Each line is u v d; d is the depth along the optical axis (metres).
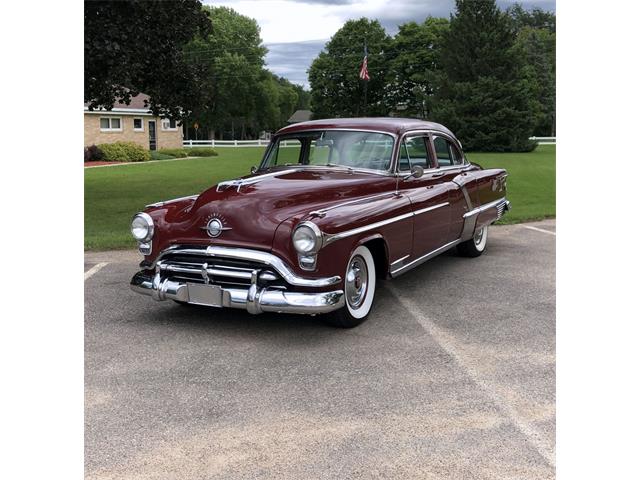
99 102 12.34
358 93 67.00
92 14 10.11
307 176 5.40
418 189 5.80
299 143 6.06
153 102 13.28
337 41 66.88
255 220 4.49
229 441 3.10
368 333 4.75
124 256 7.67
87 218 11.06
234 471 2.83
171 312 5.32
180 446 3.05
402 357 4.24
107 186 17.06
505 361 4.15
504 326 4.91
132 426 3.26
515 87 36.28
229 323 5.01
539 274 6.73
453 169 6.79
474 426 3.24
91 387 3.74
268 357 4.25
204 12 12.63
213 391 3.70
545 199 13.95
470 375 3.92
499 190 7.85
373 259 5.22
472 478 2.76
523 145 36.00
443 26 61.03
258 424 3.28
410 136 5.93
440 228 6.13
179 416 3.38
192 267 4.70
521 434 3.16
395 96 65.44
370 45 64.75
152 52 11.35
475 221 7.03
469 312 5.31
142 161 31.02
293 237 4.32
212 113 69.75
